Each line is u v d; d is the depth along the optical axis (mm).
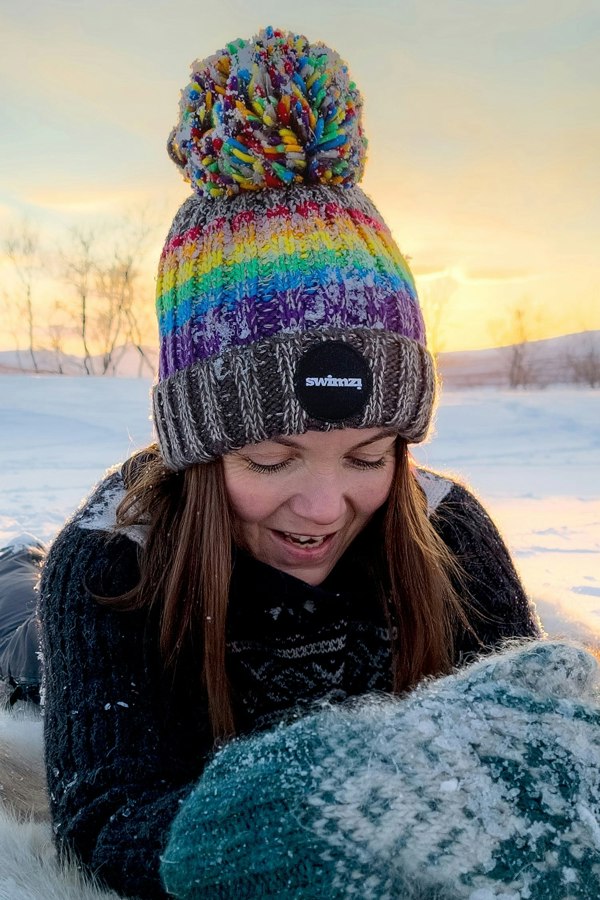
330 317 1313
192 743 1434
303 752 832
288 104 1349
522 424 13523
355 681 1547
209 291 1372
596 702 883
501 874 738
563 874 740
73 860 1124
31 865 1125
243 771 856
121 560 1475
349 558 1573
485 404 15547
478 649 1615
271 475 1338
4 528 5793
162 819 1048
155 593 1412
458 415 14500
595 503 6977
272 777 821
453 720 815
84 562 1471
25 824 1331
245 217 1379
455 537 1693
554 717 820
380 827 760
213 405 1329
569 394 18750
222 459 1396
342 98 1396
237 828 812
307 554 1408
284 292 1323
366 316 1334
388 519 1528
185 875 841
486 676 885
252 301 1331
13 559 3318
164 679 1394
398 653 1547
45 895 1028
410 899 753
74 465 9430
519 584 1749
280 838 779
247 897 785
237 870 792
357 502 1380
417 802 761
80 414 14906
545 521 6121
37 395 16734
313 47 1416
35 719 2107
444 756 788
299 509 1329
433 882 749
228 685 1430
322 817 773
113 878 1033
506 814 757
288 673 1514
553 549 5098
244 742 932
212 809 845
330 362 1276
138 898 1014
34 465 9406
